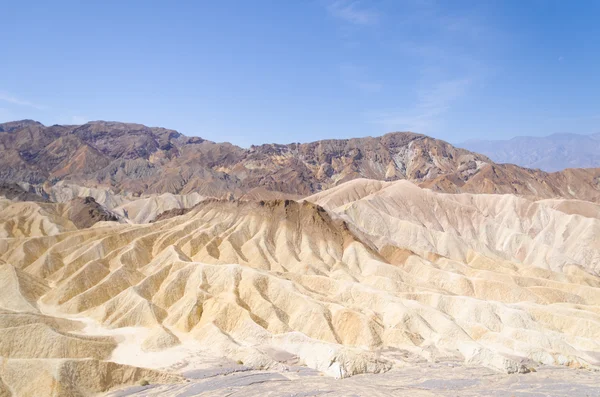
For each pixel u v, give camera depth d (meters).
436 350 79.94
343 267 122.81
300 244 133.62
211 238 130.88
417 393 61.88
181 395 59.59
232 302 86.69
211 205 150.00
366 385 64.75
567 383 67.12
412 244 160.75
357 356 72.06
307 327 84.31
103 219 176.00
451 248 155.88
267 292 93.88
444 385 65.25
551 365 76.38
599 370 75.25
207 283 97.56
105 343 75.50
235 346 76.25
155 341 77.75
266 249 127.94
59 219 162.12
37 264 113.06
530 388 64.88
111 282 100.00
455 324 85.62
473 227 192.88
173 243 127.19
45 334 70.12
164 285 98.19
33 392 57.28
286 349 77.81
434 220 196.75
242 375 67.31
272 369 71.19
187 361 72.62
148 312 87.62
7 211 161.12
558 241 176.38
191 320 86.06
